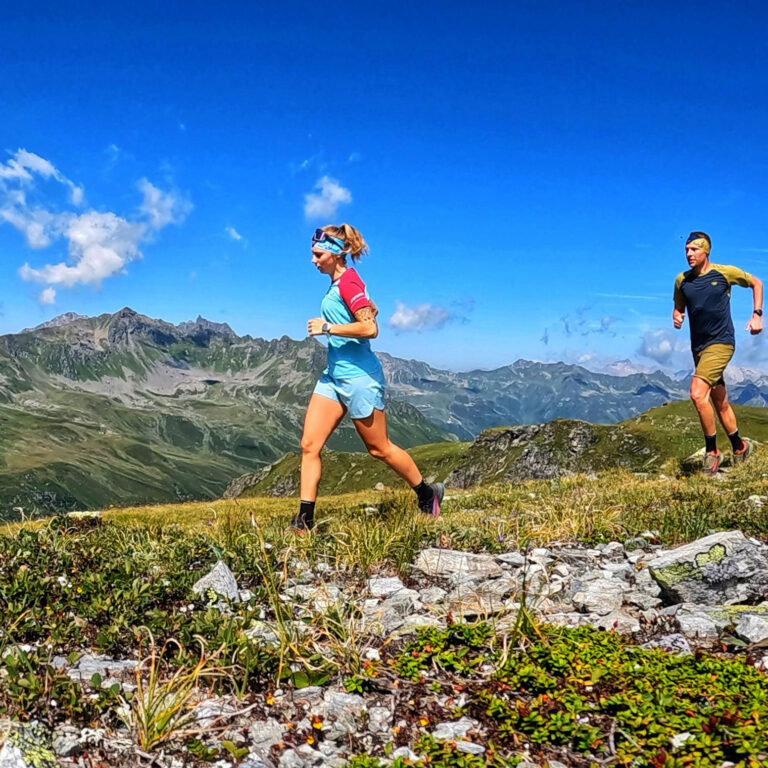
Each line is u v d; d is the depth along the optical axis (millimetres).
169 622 2219
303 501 3611
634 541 3373
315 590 2682
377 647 2176
